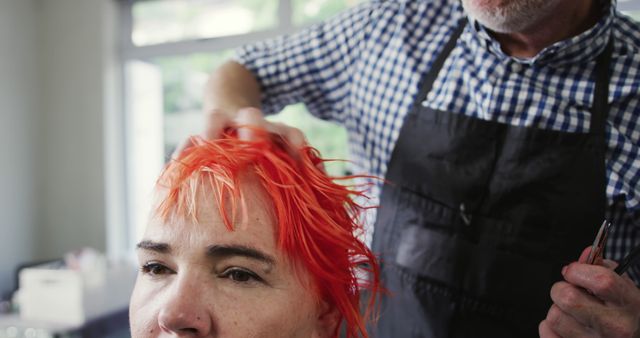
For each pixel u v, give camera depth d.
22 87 3.61
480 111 0.93
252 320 0.57
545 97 0.88
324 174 0.70
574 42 0.83
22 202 3.63
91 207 3.66
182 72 3.66
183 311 0.55
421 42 1.01
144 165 3.78
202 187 0.60
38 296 2.50
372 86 1.04
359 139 1.09
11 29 3.53
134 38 3.69
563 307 0.67
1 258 3.49
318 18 3.20
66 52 3.66
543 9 0.77
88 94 3.62
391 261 0.96
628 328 0.65
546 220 0.86
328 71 1.09
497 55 0.91
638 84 0.85
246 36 3.35
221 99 0.96
